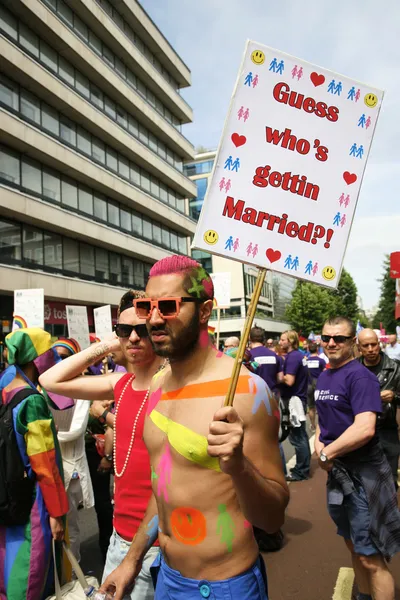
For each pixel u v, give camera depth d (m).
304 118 1.93
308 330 54.41
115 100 28.86
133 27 31.53
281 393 6.94
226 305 8.02
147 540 2.00
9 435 2.78
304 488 6.50
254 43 1.90
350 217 1.94
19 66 19.92
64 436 3.88
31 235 21.97
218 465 1.59
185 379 1.72
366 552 2.95
